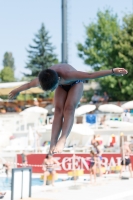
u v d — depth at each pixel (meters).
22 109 44.62
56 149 5.70
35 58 83.81
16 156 28.44
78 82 6.11
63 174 27.05
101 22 51.12
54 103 6.25
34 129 33.59
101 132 32.97
